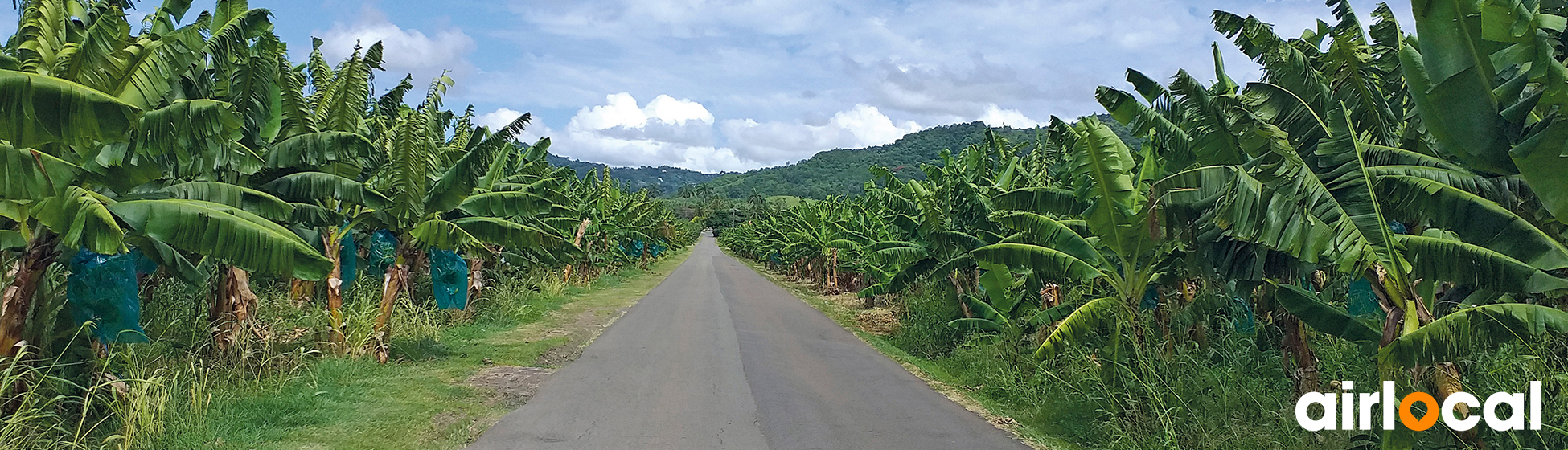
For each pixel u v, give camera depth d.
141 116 4.09
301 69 8.67
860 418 7.63
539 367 9.76
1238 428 6.40
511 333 12.92
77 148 3.74
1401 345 4.35
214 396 6.64
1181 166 7.25
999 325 11.15
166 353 7.73
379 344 9.41
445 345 10.98
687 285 27.83
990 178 13.55
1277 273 6.02
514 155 13.20
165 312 9.09
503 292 16.20
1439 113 4.65
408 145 8.88
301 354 8.20
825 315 19.28
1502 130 4.49
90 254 5.82
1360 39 6.09
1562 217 4.06
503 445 6.08
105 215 4.51
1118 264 8.36
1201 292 8.04
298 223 8.36
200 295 9.37
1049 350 7.18
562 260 17.02
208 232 5.20
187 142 4.61
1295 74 5.78
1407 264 4.54
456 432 6.34
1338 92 6.00
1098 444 7.00
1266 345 8.88
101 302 5.82
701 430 6.83
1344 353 7.71
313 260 5.51
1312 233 4.65
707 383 9.00
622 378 9.12
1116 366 7.59
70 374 5.77
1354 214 4.82
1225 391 6.88
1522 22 3.90
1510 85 4.39
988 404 8.73
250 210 6.85
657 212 43.22
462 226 10.31
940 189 13.36
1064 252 8.28
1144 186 7.77
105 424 5.63
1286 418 6.31
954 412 8.14
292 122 8.35
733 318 16.88
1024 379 9.21
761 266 55.22
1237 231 4.89
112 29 4.70
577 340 12.38
